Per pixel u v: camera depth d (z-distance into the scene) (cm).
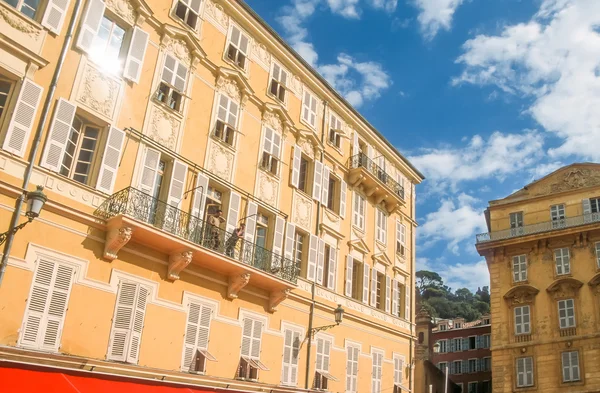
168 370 1756
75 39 1731
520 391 3938
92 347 1600
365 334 2780
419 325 5634
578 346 3819
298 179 2562
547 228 4316
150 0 2034
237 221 2166
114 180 1759
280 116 2528
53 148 1608
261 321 2186
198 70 2170
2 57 1540
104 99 1789
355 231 2884
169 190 1920
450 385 5781
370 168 3056
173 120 2016
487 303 10138
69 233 1617
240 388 2008
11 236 1462
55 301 1543
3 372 1364
